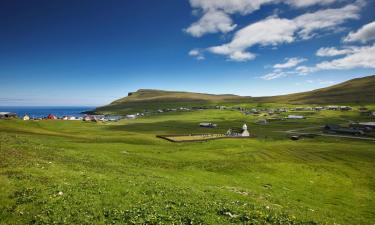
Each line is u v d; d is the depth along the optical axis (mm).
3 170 36062
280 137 189875
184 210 27953
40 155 52219
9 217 23953
